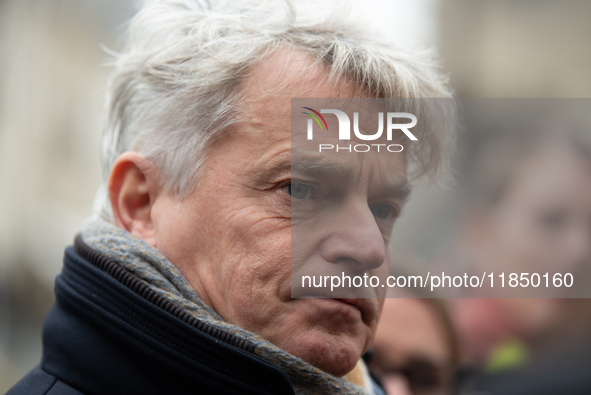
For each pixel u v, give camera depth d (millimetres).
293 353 898
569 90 5363
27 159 5309
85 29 5590
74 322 923
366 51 969
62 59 5496
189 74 966
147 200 1012
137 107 1047
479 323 2125
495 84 5348
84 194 5355
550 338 2098
